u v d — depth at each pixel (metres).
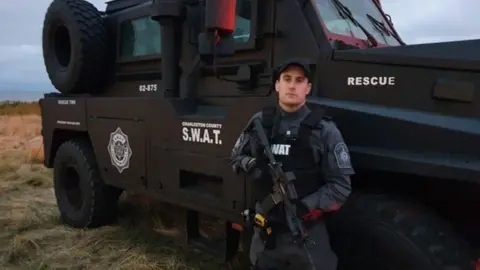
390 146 2.54
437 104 2.61
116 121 4.41
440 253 2.33
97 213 4.95
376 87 2.81
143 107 4.05
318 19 3.13
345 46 3.12
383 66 2.79
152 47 4.50
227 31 3.02
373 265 2.54
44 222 5.32
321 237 2.42
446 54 2.61
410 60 2.69
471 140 2.30
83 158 4.97
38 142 12.57
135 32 4.73
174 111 3.72
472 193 2.53
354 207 2.59
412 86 2.69
